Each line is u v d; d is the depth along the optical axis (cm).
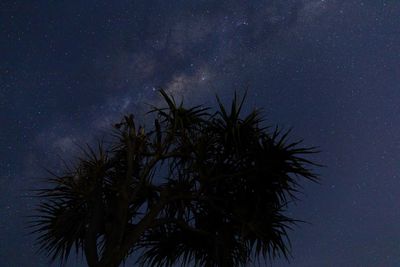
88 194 786
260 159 777
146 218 758
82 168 823
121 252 714
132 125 841
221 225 810
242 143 801
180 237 831
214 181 805
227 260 791
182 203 798
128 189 774
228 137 800
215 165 806
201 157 799
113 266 702
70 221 786
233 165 806
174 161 827
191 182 811
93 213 750
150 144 844
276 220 788
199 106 845
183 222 779
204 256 836
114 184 832
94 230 731
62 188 809
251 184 797
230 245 803
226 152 811
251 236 805
